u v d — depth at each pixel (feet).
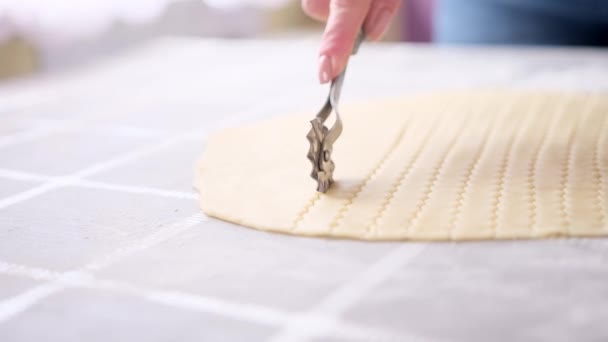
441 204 1.70
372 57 4.42
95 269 1.50
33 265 1.54
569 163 1.95
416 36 7.20
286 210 1.73
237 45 5.14
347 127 2.48
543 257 1.43
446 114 2.59
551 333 1.14
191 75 4.14
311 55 4.62
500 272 1.37
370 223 1.62
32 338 1.23
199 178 2.06
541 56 4.07
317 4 2.09
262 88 3.59
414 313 1.23
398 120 2.53
